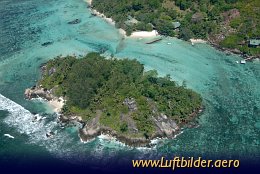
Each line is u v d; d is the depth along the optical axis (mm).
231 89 153125
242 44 179500
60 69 158000
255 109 142375
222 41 182875
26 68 172625
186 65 169250
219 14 194875
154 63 171000
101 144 128625
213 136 131000
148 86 144250
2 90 158750
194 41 187625
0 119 142375
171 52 179500
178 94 142500
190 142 128750
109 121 132625
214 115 139875
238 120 137500
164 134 130375
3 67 174250
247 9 191750
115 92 142125
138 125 129875
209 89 153375
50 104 148000
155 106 136250
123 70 155250
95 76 149250
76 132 134250
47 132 135125
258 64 169375
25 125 139000
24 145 130375
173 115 135625
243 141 128875
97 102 140250
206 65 169250
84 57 167125
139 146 127250
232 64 169875
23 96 154125
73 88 144250
